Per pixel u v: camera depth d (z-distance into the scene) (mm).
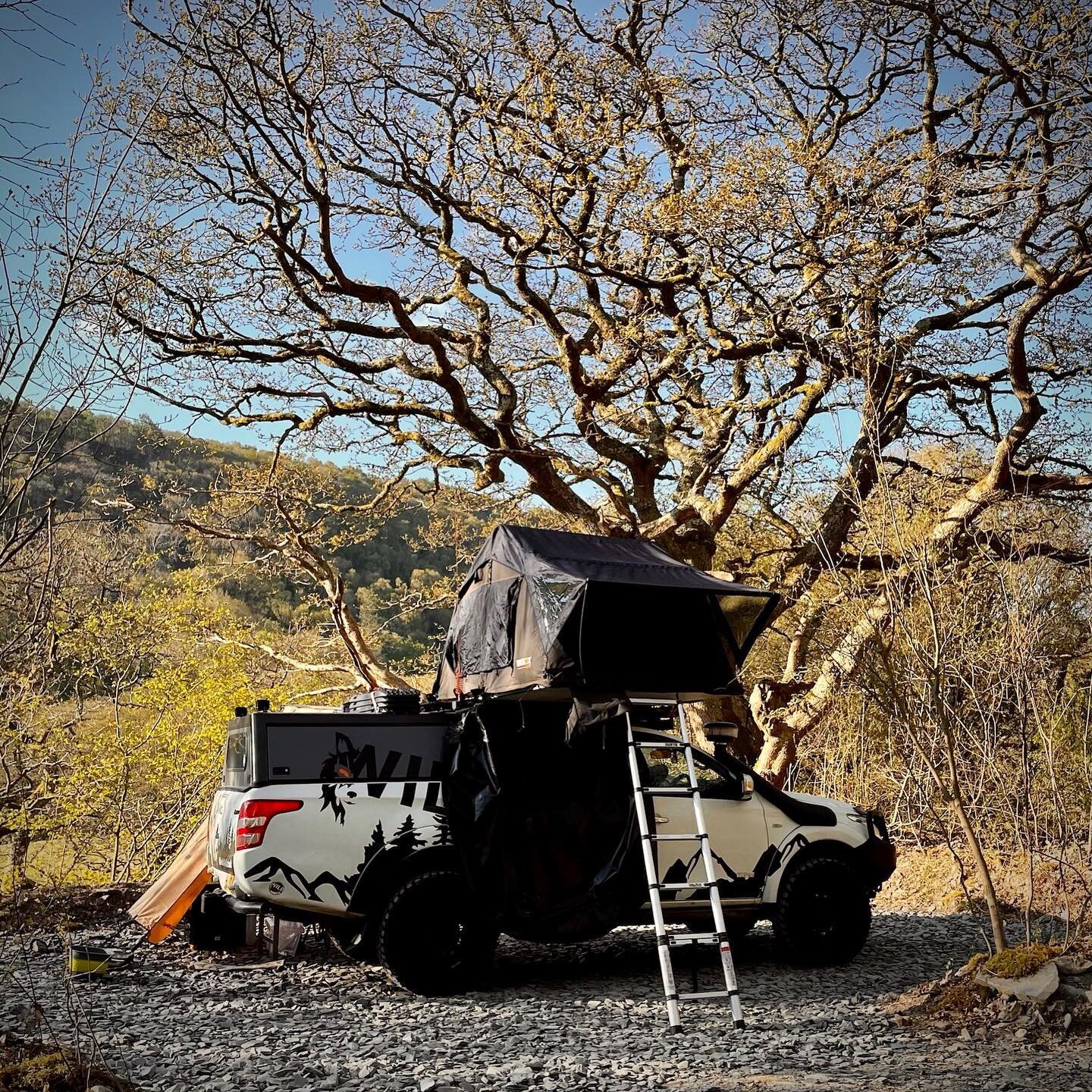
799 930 8398
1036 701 7633
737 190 13641
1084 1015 6121
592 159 14875
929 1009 6645
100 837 15336
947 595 8609
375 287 15398
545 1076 5301
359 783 7570
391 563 36969
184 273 15562
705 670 7719
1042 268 14555
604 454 18984
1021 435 15383
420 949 7328
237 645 17531
